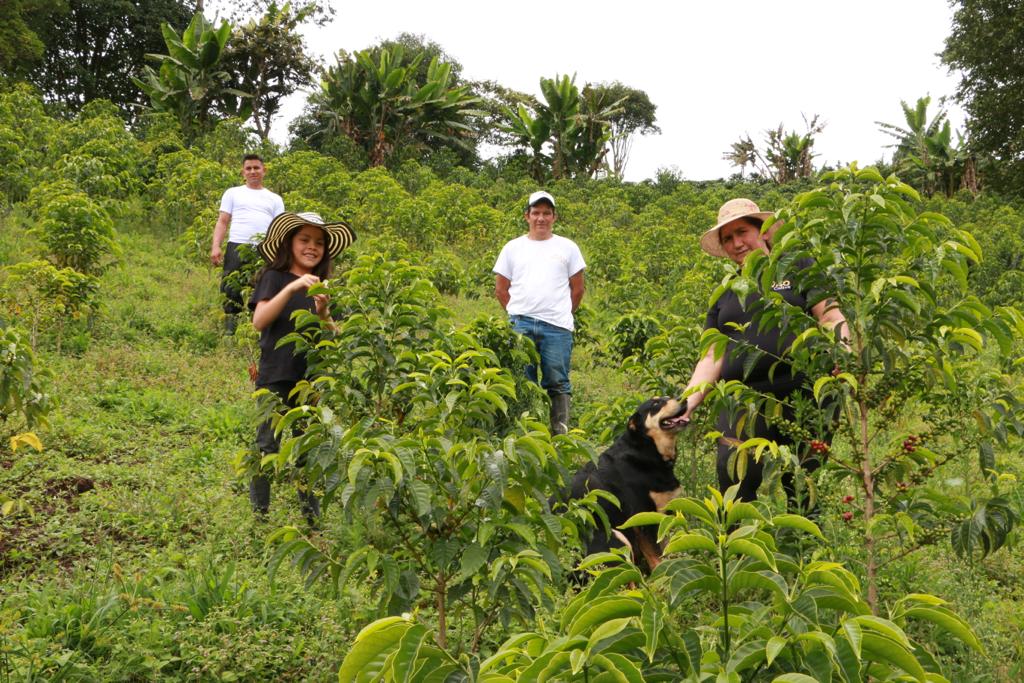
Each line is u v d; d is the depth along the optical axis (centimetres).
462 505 265
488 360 439
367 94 2953
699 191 3319
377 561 257
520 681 161
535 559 250
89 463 535
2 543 405
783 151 4841
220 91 2727
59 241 918
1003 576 449
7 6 3111
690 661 160
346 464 257
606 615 161
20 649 292
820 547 286
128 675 296
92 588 336
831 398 348
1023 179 3164
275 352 458
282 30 2931
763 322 315
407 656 171
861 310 295
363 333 430
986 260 1659
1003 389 304
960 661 345
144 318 930
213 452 585
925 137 3959
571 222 2127
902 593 370
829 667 152
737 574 163
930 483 466
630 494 422
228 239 859
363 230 1652
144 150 1944
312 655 321
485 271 1306
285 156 2172
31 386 414
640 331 770
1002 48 3045
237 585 361
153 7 3800
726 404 328
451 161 3088
